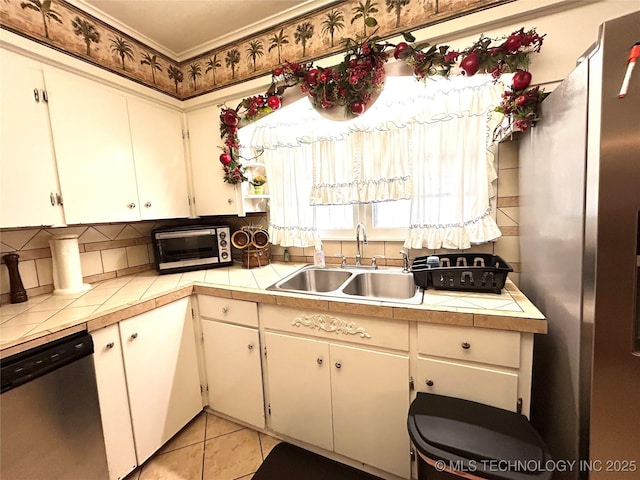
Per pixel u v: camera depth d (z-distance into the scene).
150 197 1.83
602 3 1.11
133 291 1.55
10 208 1.23
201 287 1.64
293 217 2.00
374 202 1.72
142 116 1.78
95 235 1.80
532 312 1.01
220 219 2.41
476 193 1.45
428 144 1.53
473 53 1.21
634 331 0.74
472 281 1.23
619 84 0.69
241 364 1.59
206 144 2.01
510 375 1.03
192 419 1.74
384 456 1.28
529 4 1.17
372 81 1.34
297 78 1.52
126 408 1.34
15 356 0.99
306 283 1.88
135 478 1.39
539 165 1.13
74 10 1.50
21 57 1.25
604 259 0.75
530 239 1.26
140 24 1.74
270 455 1.50
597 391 0.78
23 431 0.99
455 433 0.90
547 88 1.20
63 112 1.40
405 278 1.65
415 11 1.41
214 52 1.98
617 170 0.71
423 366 1.15
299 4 1.64
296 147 1.89
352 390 1.31
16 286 1.40
